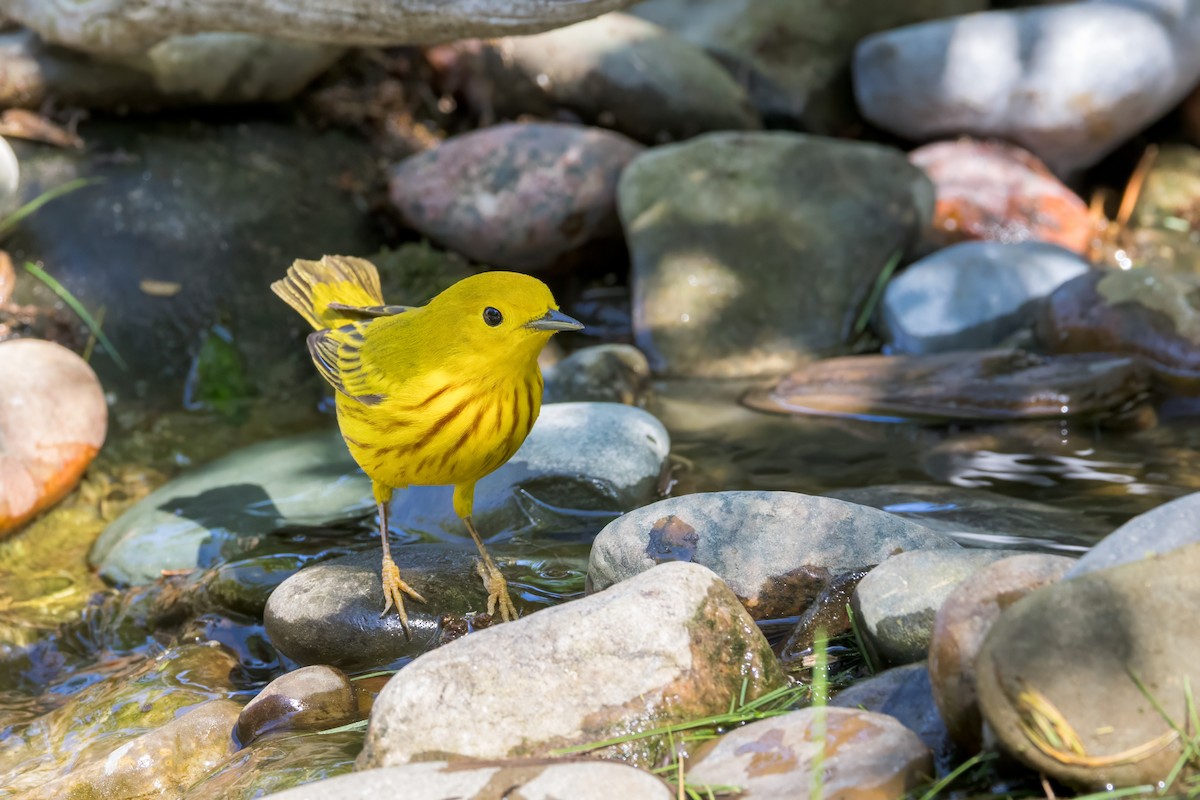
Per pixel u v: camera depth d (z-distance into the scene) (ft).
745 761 18.28
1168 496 30.22
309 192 45.78
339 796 17.22
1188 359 37.29
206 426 38.60
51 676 28.48
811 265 43.75
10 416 33.47
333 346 26.84
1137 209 51.24
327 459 35.91
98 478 35.88
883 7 54.75
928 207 46.19
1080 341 39.22
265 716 23.21
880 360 38.99
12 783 23.77
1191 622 16.49
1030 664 16.42
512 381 24.54
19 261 39.75
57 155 42.37
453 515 31.32
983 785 17.57
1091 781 16.38
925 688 20.07
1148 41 49.65
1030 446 34.12
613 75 50.24
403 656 25.45
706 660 20.54
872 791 17.10
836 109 54.70
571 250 46.57
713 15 54.80
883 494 30.58
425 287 44.47
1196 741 16.08
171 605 29.68
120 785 22.98
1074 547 26.86
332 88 49.32
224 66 44.42
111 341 39.40
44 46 42.39
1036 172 50.90
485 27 34.37
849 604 23.27
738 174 45.37
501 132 47.32
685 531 25.12
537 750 19.16
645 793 16.98
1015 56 50.75
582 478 31.14
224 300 41.50
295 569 29.25
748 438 35.65
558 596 26.91
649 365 42.22
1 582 31.50
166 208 42.39
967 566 21.98
